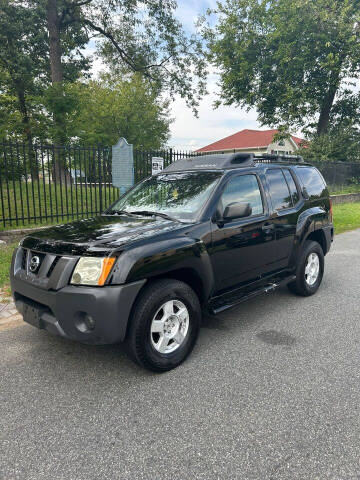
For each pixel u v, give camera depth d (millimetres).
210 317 4254
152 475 1928
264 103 22812
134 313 2756
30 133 18250
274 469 1967
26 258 3094
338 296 5012
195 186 3732
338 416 2418
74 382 2859
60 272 2711
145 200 4004
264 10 20609
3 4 19688
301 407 2518
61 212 9188
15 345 3496
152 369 2906
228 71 22391
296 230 4480
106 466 1993
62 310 2670
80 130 15148
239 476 1919
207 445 2154
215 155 4270
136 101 33250
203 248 3207
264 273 4098
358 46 18094
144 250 2777
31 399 2631
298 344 3527
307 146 22203
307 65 19750
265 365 3111
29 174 10875
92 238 2912
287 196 4496
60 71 19828
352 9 18703
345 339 3643
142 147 31438
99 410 2500
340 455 2070
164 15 20922
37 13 20438
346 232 10586
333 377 2914
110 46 22859
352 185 19531
